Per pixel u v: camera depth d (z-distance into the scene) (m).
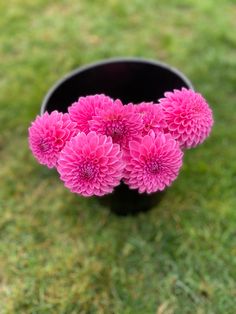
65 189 0.77
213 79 0.93
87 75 0.67
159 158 0.50
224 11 1.07
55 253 0.70
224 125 0.85
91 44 1.02
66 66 0.97
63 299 0.64
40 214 0.75
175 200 0.75
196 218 0.73
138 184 0.50
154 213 0.74
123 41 1.02
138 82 0.70
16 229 0.73
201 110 0.52
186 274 0.67
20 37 1.04
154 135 0.50
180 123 0.51
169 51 0.98
